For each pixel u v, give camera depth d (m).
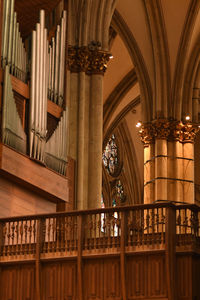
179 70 34.72
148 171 34.97
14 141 21.44
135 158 45.72
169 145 34.84
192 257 18.69
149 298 18.77
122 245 19.19
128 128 45.25
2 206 21.50
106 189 45.12
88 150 27.25
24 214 22.33
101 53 27.73
